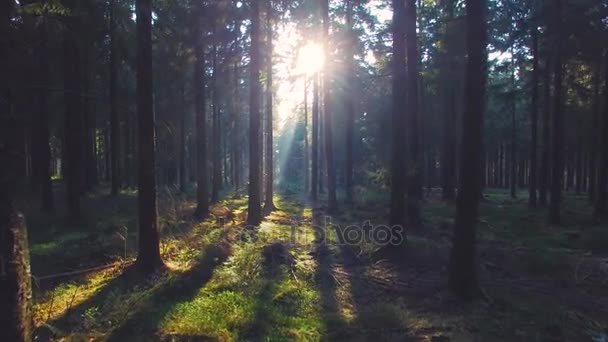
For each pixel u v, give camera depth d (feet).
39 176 77.20
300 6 62.80
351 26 69.51
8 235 14.92
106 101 54.29
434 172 149.48
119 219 53.06
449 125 90.48
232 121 127.95
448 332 21.62
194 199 80.12
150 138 31.81
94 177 99.76
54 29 27.48
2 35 15.62
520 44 72.49
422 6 72.74
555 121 60.39
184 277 29.14
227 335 20.22
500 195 122.93
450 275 27.63
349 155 90.68
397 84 39.09
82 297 26.32
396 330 21.83
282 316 23.07
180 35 59.26
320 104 120.26
